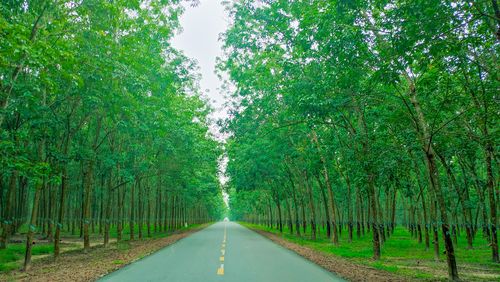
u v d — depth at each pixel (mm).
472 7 8836
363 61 11445
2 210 29203
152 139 27547
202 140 37188
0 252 19562
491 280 12312
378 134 16656
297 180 40625
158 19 20672
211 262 15422
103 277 11422
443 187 29516
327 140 25984
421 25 8625
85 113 19984
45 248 22609
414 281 11445
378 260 18125
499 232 33625
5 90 13469
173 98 27531
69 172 37406
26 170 12625
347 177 28859
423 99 15742
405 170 19141
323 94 15930
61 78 15891
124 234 42750
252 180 40156
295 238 36188
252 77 24094
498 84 12688
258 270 13102
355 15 10172
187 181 46094
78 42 15273
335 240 27359
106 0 15469
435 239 18906
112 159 24109
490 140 14602
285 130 28203
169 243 26766
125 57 18062
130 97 19250
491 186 18594
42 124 15992
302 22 15086
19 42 10492
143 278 11219
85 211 22688
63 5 13906
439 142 17875
